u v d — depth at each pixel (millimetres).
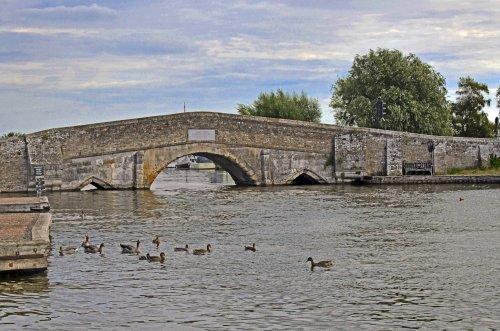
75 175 67688
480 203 54688
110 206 54375
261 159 74250
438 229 40562
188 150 71438
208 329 21672
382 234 38844
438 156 79500
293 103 105875
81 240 37562
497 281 27219
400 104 90188
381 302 24438
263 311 23453
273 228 41531
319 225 42625
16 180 66312
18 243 27453
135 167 69750
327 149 76625
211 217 47031
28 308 23844
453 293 25516
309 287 26562
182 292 25938
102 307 23984
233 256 32625
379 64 92750
